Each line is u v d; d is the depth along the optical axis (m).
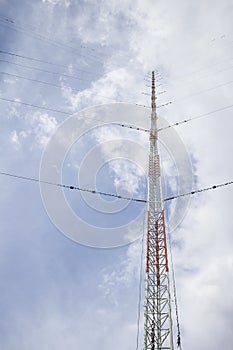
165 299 30.52
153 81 54.81
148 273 32.62
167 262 33.03
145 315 29.58
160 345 27.70
